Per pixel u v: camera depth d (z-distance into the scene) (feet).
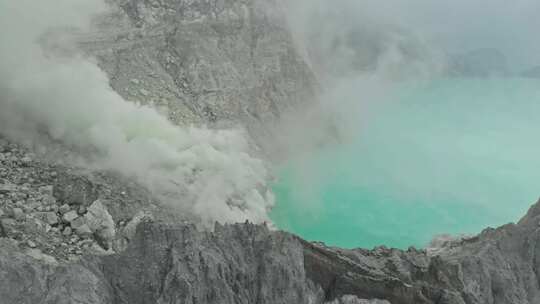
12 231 82.23
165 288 57.26
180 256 60.59
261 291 61.98
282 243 68.64
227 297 58.85
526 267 70.23
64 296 53.36
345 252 75.87
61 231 88.99
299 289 63.31
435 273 68.13
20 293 52.80
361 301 61.72
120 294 57.72
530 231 74.28
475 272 67.87
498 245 73.41
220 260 61.98
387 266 73.15
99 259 60.75
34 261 56.75
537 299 67.82
